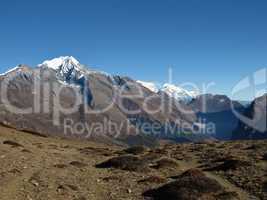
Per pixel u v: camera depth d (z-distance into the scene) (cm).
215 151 6166
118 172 4009
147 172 4047
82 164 4434
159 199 2839
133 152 6469
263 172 3800
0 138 7812
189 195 2809
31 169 3853
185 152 6366
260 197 2928
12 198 2644
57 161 4678
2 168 3738
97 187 3206
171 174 3950
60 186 3056
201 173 3769
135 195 2950
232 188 3244
